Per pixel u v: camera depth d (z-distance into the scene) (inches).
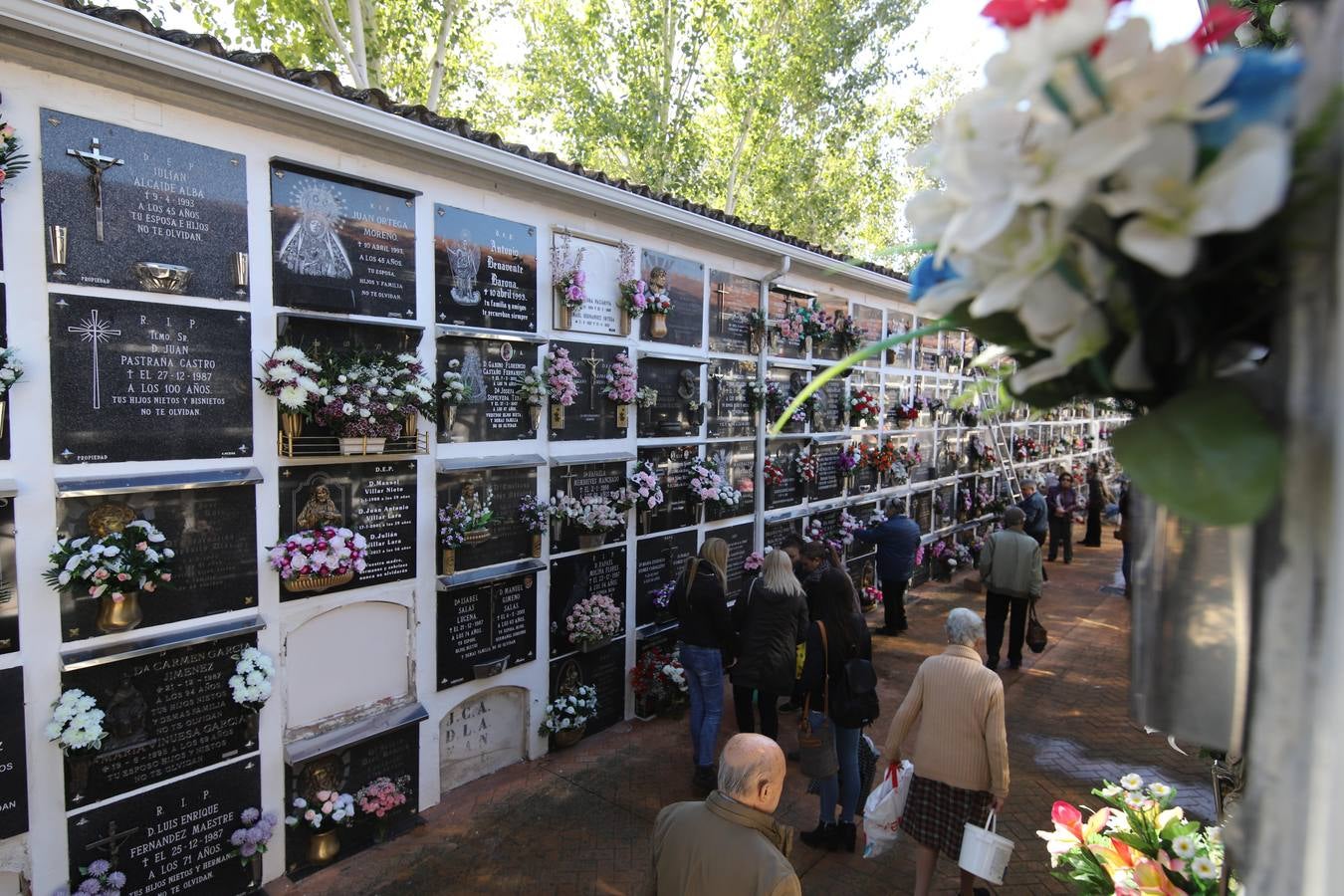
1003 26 26.7
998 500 478.6
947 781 127.9
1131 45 22.8
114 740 124.4
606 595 215.9
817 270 304.5
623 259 217.0
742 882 79.3
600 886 145.6
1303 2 24.1
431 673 171.8
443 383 169.0
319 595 150.3
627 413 218.5
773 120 470.9
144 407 126.0
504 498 186.2
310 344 146.2
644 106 447.2
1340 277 22.7
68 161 116.6
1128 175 23.6
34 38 110.3
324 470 150.4
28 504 115.1
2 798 114.3
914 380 398.6
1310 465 23.8
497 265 182.1
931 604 360.5
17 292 113.0
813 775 155.2
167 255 127.6
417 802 169.5
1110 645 298.0
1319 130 22.9
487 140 167.8
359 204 154.2
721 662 189.5
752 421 277.6
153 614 128.3
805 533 307.3
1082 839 81.7
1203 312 27.1
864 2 453.1
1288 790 25.2
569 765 194.4
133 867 127.7
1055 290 25.6
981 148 25.2
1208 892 69.9
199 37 123.2
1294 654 24.9
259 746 142.4
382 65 361.7
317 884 145.2
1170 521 30.8
